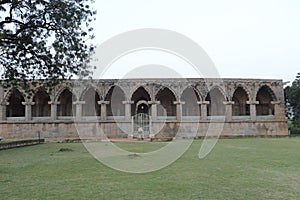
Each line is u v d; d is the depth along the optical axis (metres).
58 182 8.95
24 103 32.69
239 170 11.02
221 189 7.94
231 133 34.00
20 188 8.16
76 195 7.33
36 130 32.31
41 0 13.73
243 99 38.91
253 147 20.50
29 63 15.05
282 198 7.05
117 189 7.94
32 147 23.05
